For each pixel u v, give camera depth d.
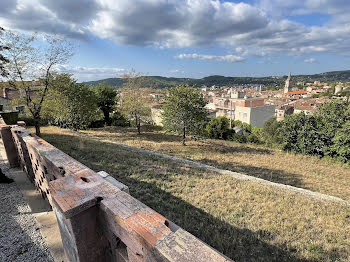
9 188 5.35
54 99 13.02
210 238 3.68
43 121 20.05
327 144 15.55
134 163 7.90
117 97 26.89
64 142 10.62
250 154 15.49
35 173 4.95
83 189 2.04
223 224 4.18
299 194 6.71
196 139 17.95
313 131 16.06
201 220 4.29
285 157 15.15
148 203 4.79
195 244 1.32
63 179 2.29
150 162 8.45
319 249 3.71
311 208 5.56
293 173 10.88
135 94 20.58
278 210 5.16
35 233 3.71
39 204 4.63
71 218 1.76
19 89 10.91
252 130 31.12
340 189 8.58
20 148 5.96
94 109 17.59
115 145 12.23
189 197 5.37
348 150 13.80
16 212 4.32
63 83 13.74
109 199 1.87
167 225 1.58
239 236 3.83
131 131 23.28
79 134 15.34
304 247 3.76
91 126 26.16
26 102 11.46
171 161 9.45
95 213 1.93
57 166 2.86
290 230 4.27
